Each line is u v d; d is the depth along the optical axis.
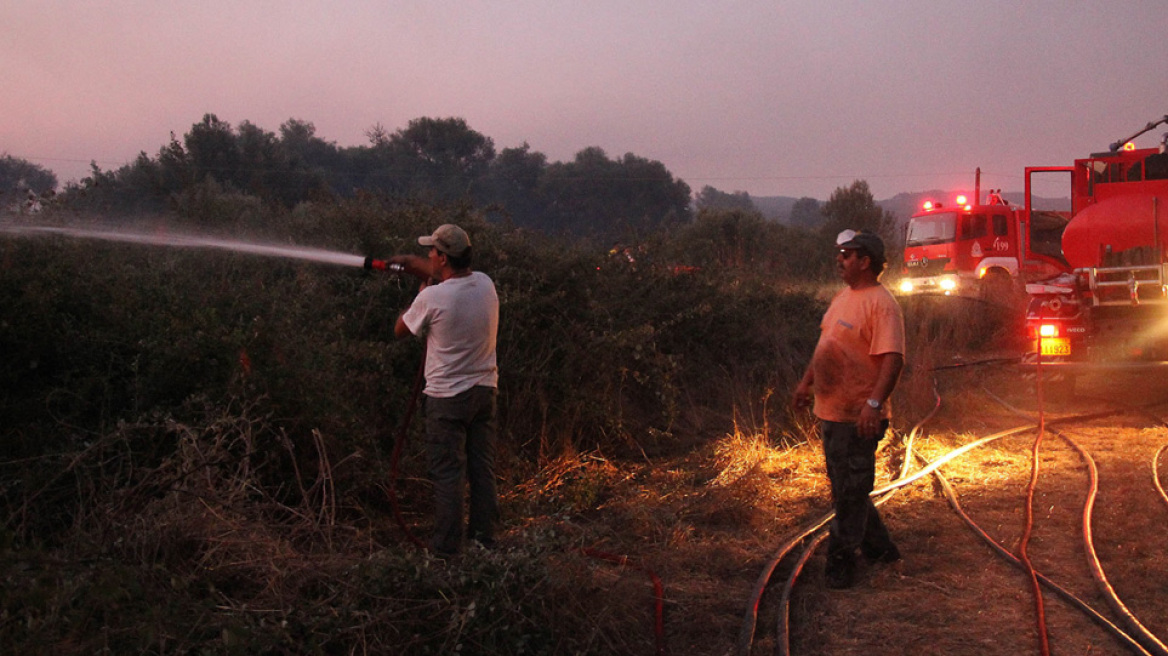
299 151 56.84
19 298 4.92
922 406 9.05
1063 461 7.02
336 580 3.66
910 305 14.68
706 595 4.45
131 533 3.70
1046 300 10.22
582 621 3.83
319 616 3.38
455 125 61.69
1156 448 7.34
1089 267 10.66
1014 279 17.70
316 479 4.88
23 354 4.85
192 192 8.05
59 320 5.08
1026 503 5.80
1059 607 4.19
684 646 3.95
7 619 2.98
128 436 4.42
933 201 23.92
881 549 4.74
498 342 6.90
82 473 4.30
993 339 14.23
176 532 3.75
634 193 65.81
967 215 22.30
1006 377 11.27
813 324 11.66
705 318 9.66
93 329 5.14
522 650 3.54
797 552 5.03
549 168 66.25
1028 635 3.91
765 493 6.01
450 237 4.63
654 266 9.81
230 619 3.19
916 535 5.31
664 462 7.27
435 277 4.80
